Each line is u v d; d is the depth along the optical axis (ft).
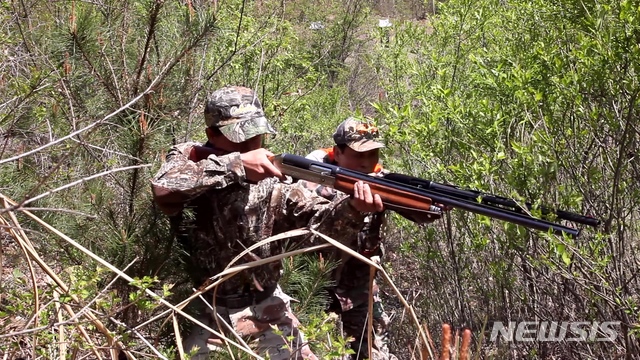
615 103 13.38
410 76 19.90
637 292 13.55
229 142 10.36
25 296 9.25
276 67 19.98
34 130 12.23
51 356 9.26
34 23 14.42
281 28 19.92
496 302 15.10
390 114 16.25
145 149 11.75
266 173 9.95
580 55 13.01
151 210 11.60
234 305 10.51
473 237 14.83
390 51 20.43
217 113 10.29
